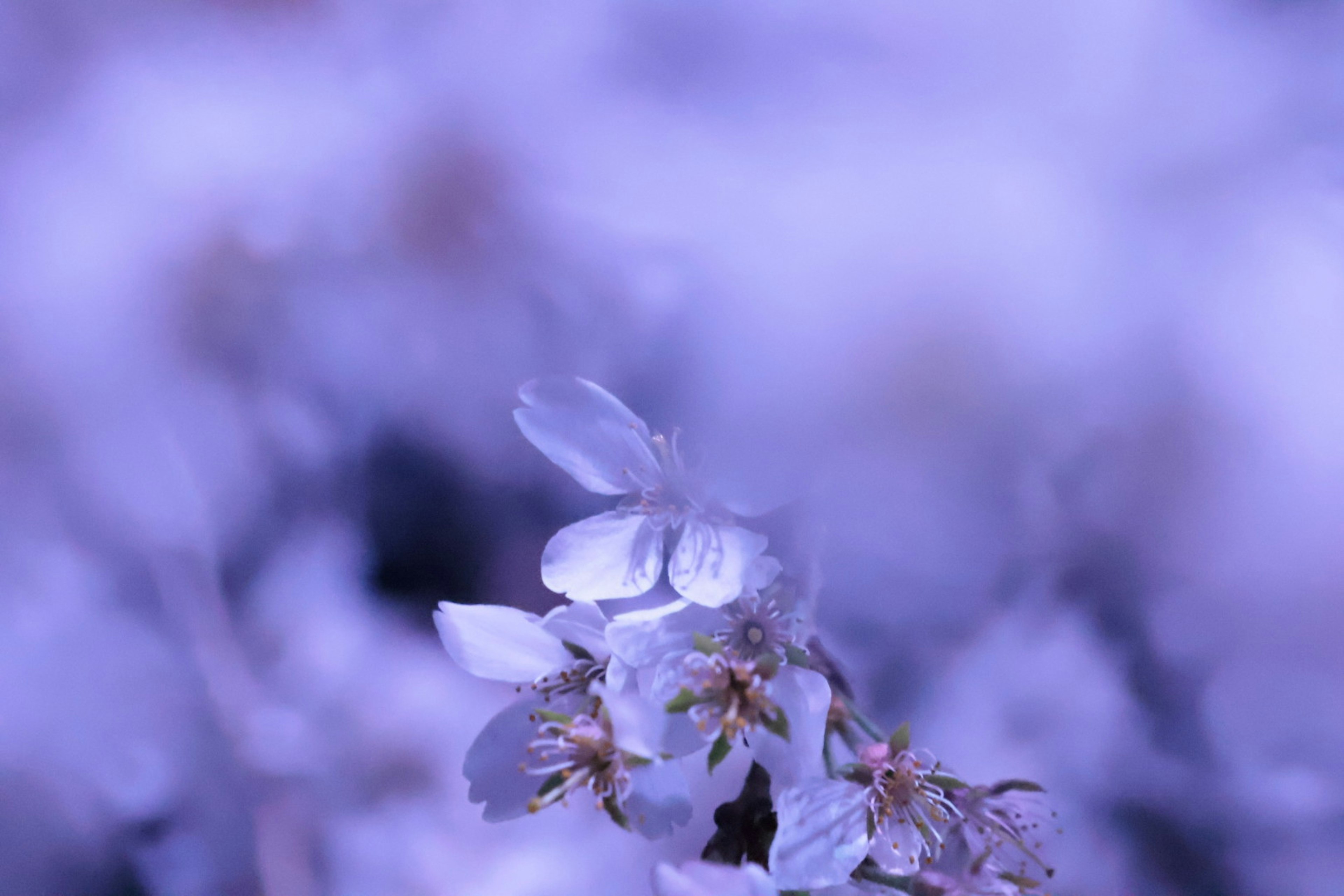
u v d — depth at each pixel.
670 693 0.41
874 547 0.41
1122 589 0.41
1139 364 0.40
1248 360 0.41
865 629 0.42
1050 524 0.41
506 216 0.42
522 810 0.42
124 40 0.42
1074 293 0.40
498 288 0.42
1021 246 0.40
